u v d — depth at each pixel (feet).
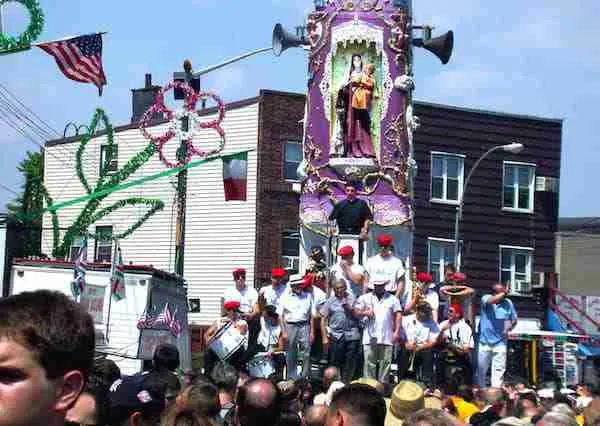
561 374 115.55
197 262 153.07
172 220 155.12
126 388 28.45
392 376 74.13
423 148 163.63
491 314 74.79
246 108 150.00
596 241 207.41
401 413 34.50
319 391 51.11
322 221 96.68
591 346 120.98
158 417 28.43
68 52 79.87
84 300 77.97
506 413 48.85
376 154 97.19
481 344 74.95
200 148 152.35
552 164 173.27
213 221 151.74
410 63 99.25
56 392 10.56
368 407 22.20
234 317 67.56
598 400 38.91
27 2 77.82
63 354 10.55
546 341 114.73
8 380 10.44
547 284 171.01
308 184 97.91
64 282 78.74
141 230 157.79
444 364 71.20
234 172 94.32
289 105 150.00
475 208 167.43
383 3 97.96
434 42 103.50
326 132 97.30
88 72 80.94
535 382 112.16
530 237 171.63
